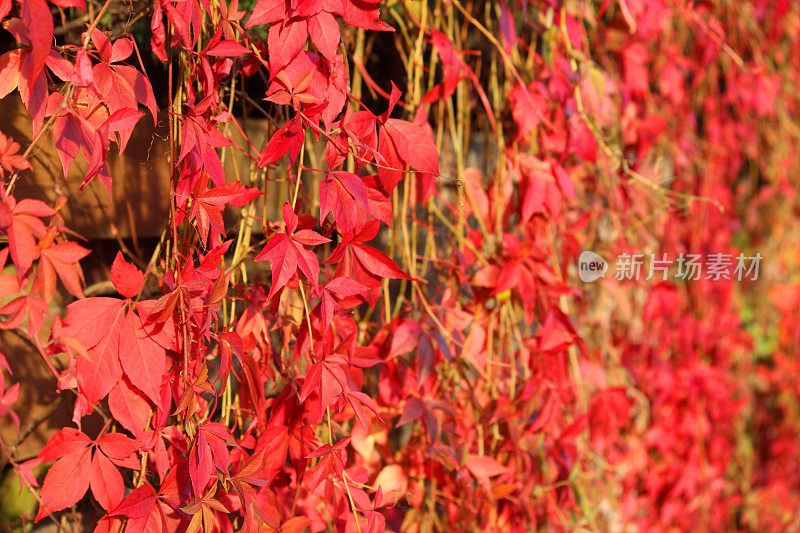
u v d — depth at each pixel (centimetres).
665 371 350
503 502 274
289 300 253
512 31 266
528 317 268
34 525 251
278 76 238
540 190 271
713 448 392
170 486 238
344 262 245
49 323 249
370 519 246
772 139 402
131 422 237
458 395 270
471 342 268
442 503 270
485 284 268
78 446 235
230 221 258
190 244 241
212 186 248
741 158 384
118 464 237
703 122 367
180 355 239
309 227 246
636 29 291
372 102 271
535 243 272
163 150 256
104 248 257
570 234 282
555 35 274
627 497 346
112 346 235
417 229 273
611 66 301
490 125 277
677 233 349
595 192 301
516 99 265
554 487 280
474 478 270
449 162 274
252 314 248
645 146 313
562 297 275
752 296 405
